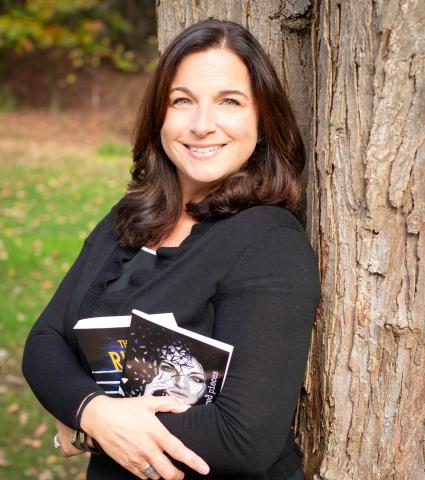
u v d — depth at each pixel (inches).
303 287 51.4
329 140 56.2
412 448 57.2
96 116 624.1
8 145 485.7
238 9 66.8
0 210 305.4
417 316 54.6
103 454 56.8
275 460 51.2
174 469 50.8
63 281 63.1
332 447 59.9
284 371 49.7
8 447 136.3
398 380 56.2
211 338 52.0
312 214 59.3
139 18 749.9
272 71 56.8
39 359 58.5
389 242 54.4
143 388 52.9
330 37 55.3
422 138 51.9
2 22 582.2
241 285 51.2
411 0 50.3
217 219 55.5
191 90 55.6
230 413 49.0
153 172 62.3
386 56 51.5
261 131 58.2
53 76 629.0
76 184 365.4
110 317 53.7
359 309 56.4
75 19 617.0
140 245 59.9
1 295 207.3
